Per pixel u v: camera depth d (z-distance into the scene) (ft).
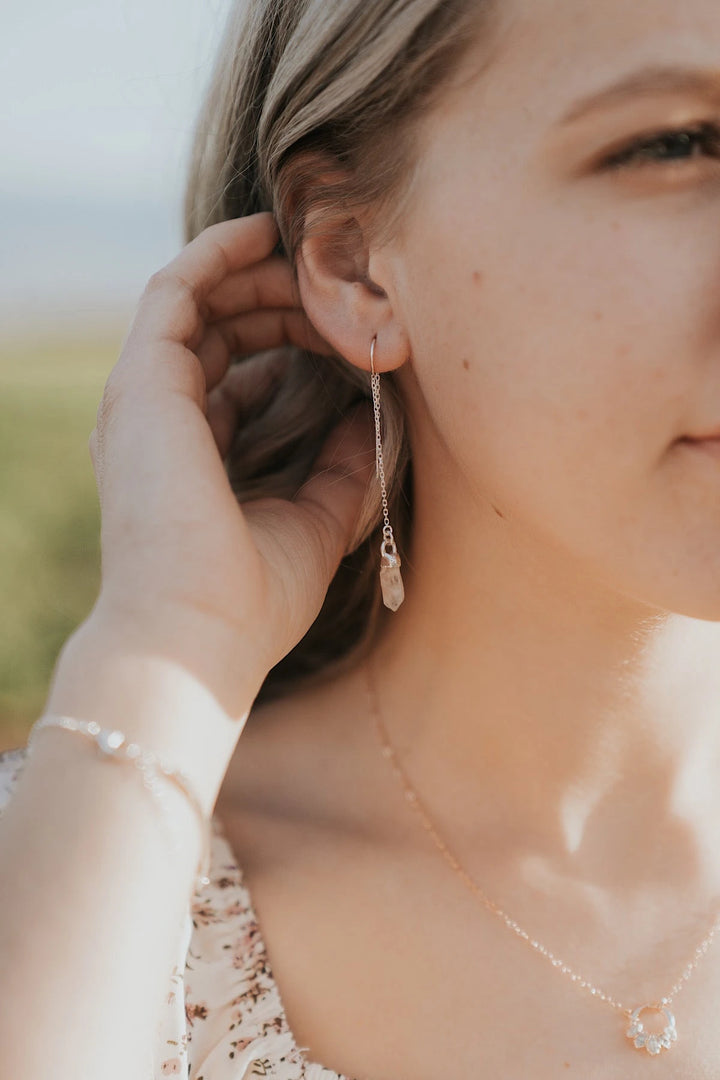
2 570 5.15
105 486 1.43
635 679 1.48
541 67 1.28
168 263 1.55
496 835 1.53
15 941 1.24
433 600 1.55
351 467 1.61
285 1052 1.41
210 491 1.40
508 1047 1.39
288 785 1.61
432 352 1.41
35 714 5.10
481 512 1.47
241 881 1.51
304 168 1.47
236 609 1.38
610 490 1.33
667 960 1.44
